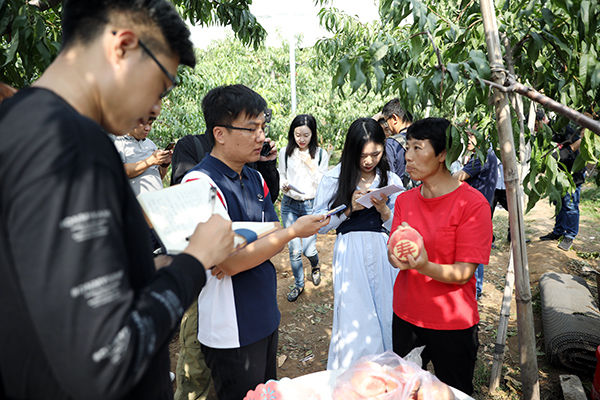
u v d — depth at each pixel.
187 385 2.37
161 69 0.83
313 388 1.48
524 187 2.00
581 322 2.82
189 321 2.26
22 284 0.60
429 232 1.87
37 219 0.60
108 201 0.68
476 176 3.77
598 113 1.94
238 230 1.27
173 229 1.05
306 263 4.93
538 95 1.55
